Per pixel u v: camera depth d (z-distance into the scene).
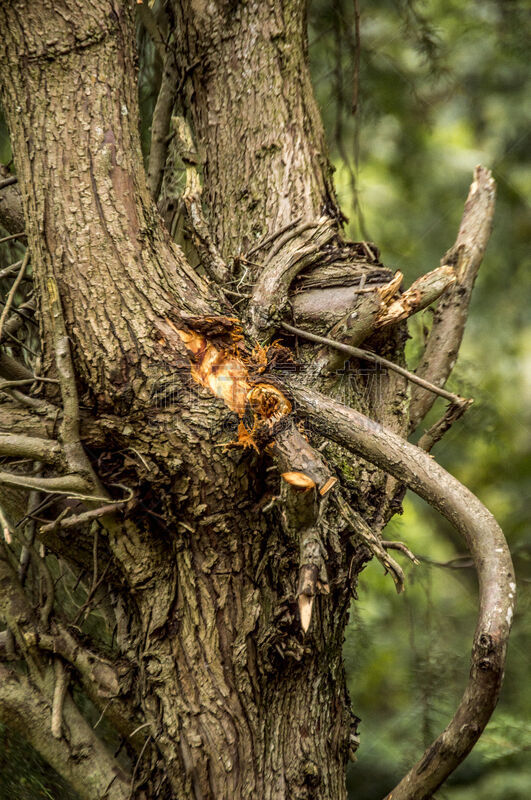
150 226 6.49
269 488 6.47
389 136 9.95
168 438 6.40
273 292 6.57
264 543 6.48
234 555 6.48
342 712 6.62
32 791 6.92
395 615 8.44
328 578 6.52
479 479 10.42
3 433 6.38
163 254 6.50
